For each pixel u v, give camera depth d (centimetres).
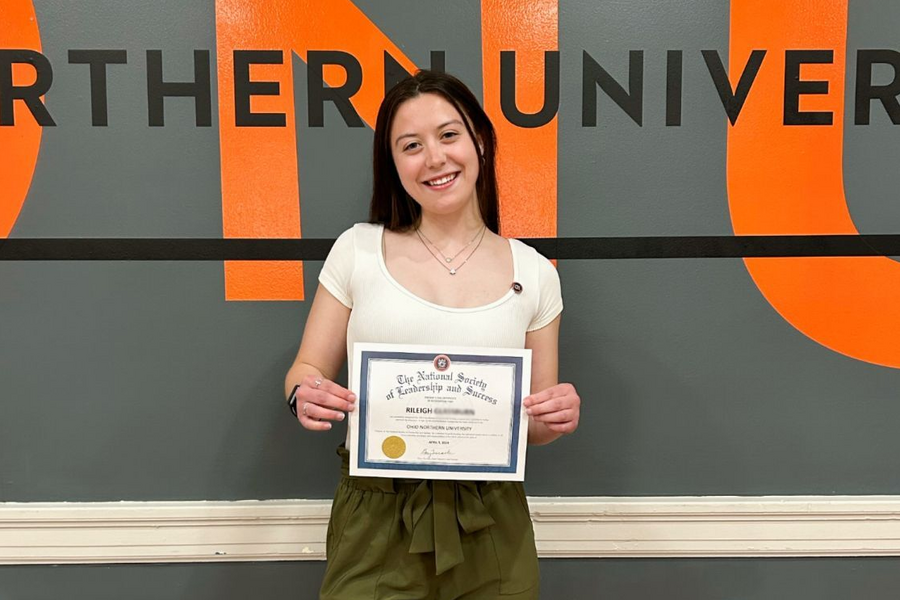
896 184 155
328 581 123
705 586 163
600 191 155
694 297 157
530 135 153
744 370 159
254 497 160
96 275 155
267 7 149
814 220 156
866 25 151
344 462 126
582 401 159
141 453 159
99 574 161
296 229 155
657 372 159
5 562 158
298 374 123
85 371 157
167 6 149
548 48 151
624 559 162
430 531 117
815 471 161
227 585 161
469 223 125
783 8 151
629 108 153
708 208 155
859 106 153
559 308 129
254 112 152
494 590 121
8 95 150
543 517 160
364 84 151
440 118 116
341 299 125
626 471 161
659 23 151
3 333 155
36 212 153
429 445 116
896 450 161
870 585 163
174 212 153
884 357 159
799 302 158
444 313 117
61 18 149
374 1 150
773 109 153
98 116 151
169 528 159
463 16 150
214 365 157
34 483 158
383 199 128
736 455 161
